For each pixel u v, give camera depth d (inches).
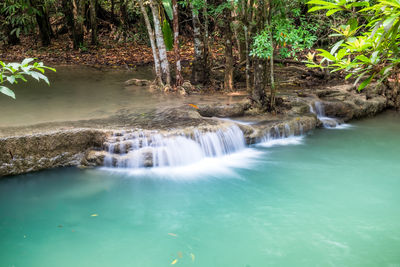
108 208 180.5
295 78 385.1
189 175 216.2
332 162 238.4
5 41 601.6
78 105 281.0
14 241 155.5
